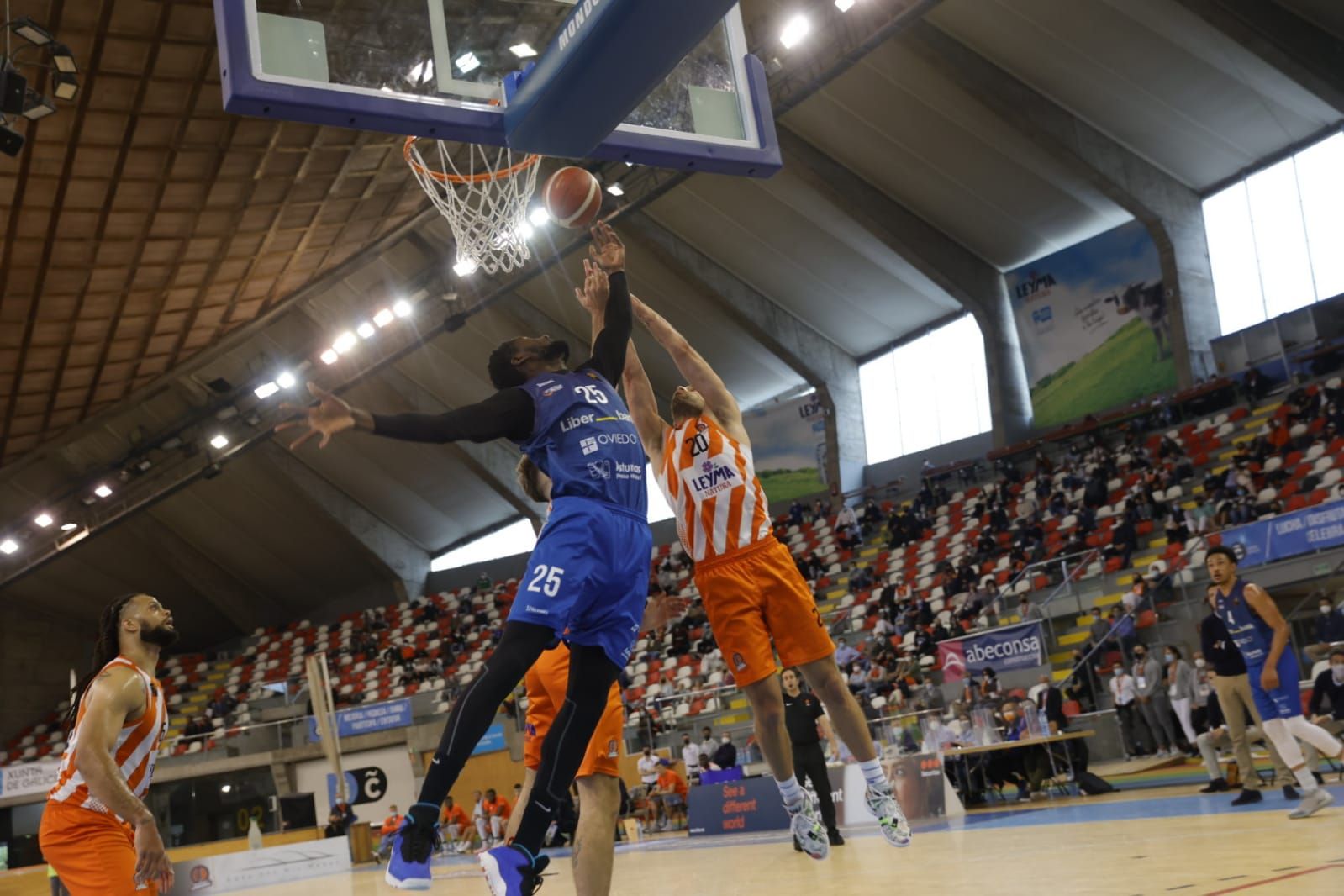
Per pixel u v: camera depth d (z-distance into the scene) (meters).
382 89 3.96
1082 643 17.69
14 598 34.19
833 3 16.88
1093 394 24.42
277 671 33.97
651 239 25.28
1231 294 22.98
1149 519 20.92
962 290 25.02
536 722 4.18
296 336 25.11
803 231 25.08
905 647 20.45
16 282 14.96
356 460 31.61
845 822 11.59
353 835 20.20
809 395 29.17
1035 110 21.17
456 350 28.39
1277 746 6.63
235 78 3.77
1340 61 18.38
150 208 14.48
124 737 3.81
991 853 6.30
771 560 4.20
